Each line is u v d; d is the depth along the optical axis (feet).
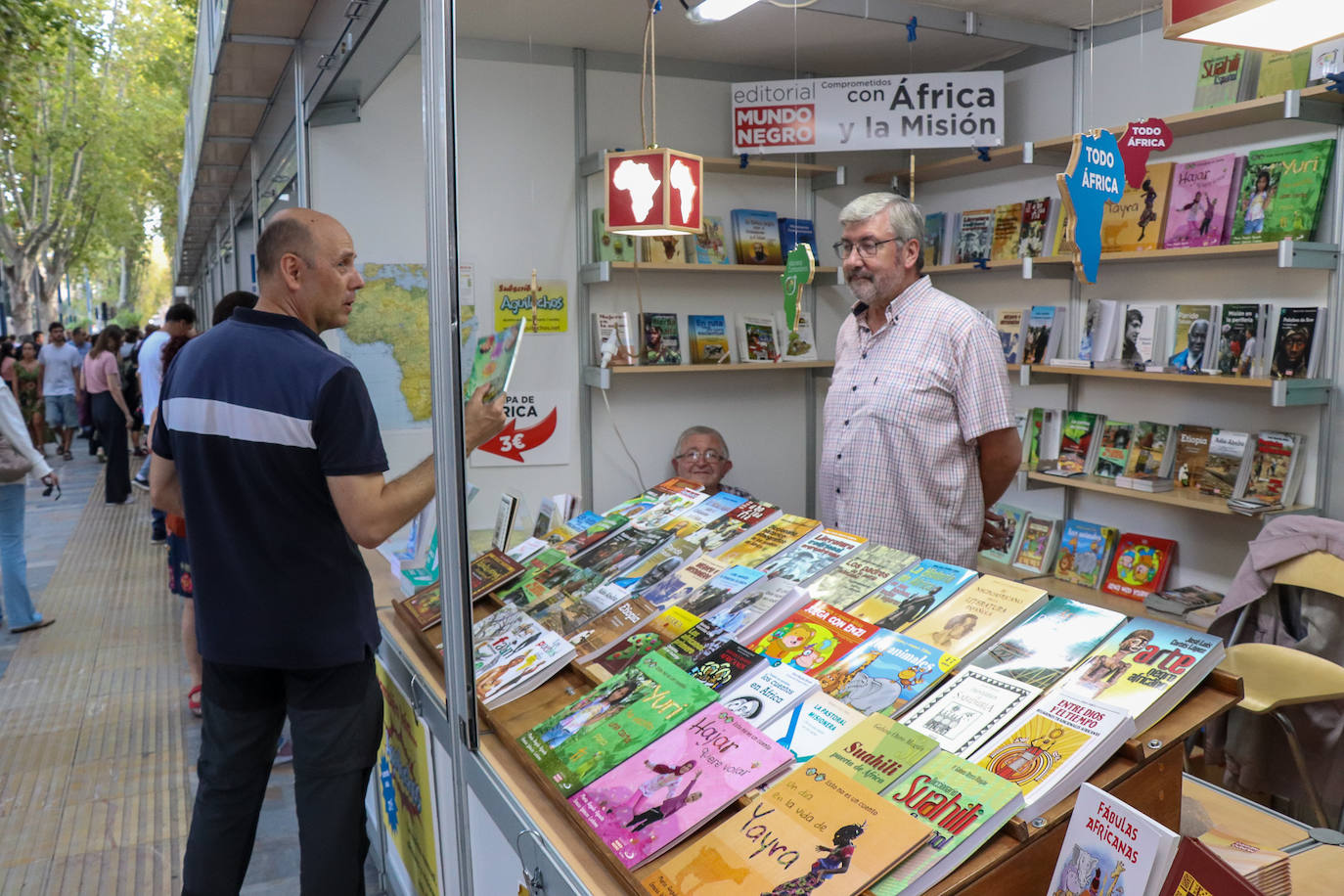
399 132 9.91
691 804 3.67
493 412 4.88
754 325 13.47
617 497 13.32
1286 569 8.50
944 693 3.96
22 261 69.51
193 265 55.93
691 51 12.77
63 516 23.79
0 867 8.54
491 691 5.10
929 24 11.01
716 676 4.50
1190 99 10.67
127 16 73.67
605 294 12.91
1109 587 11.65
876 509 7.80
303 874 5.86
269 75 10.81
